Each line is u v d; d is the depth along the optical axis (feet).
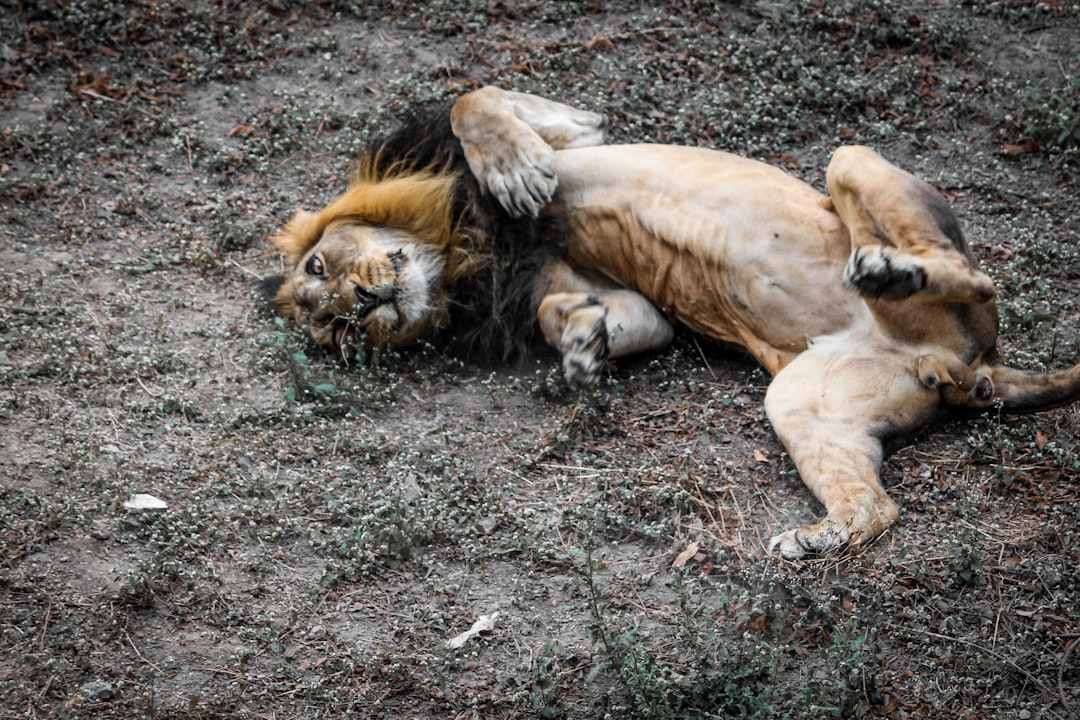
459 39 50.37
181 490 29.60
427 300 35.86
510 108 35.45
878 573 26.94
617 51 49.03
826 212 32.17
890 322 30.48
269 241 41.32
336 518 29.14
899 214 29.30
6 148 44.62
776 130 45.01
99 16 50.83
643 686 24.14
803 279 31.71
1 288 37.37
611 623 26.03
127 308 37.32
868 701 24.41
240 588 27.07
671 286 34.42
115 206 42.55
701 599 27.02
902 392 30.27
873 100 46.11
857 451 29.53
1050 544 27.76
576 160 35.01
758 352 33.24
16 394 32.42
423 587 27.48
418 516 28.96
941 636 25.53
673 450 31.89
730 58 48.06
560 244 35.78
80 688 24.26
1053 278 38.22
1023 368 33.55
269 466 30.89
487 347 36.50
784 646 25.54
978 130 45.29
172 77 48.98
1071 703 24.32
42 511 28.04
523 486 30.78
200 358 35.27
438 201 35.81
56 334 35.29
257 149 45.03
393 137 37.96
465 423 33.55
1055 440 30.94
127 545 27.84
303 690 24.84
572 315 33.94
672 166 34.17
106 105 47.24
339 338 36.14
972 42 49.67
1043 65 48.47
